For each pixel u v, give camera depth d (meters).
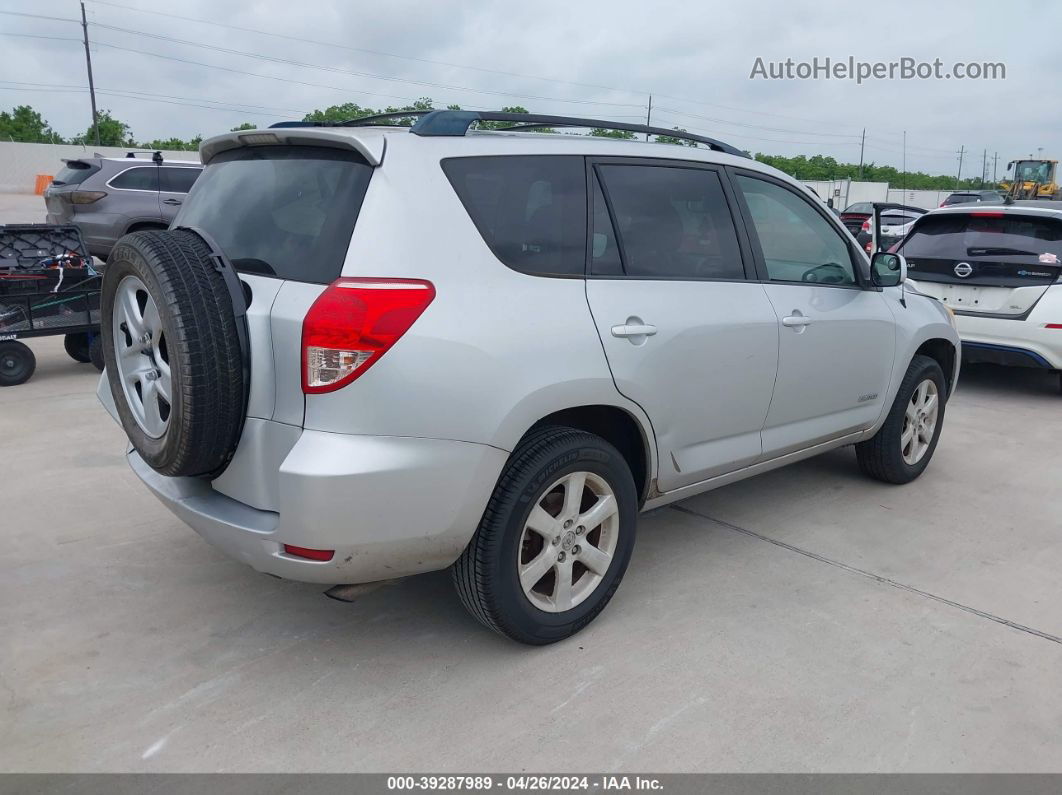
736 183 3.78
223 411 2.58
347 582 2.68
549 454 2.89
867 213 17.97
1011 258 7.09
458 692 2.86
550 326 2.86
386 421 2.52
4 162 38.47
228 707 2.76
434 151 2.79
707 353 3.42
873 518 4.51
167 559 3.80
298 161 2.88
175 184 11.90
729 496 4.82
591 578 3.24
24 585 3.54
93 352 7.43
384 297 2.50
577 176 3.16
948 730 2.72
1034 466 5.48
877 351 4.43
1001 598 3.63
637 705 2.81
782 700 2.86
